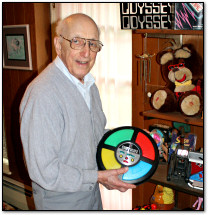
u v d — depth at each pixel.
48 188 1.09
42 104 1.09
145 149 1.26
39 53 2.34
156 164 1.23
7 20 2.51
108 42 1.90
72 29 1.15
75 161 1.19
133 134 1.30
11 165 2.81
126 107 1.93
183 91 1.47
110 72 1.94
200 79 1.49
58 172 1.09
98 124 1.33
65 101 1.15
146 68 1.58
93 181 1.14
